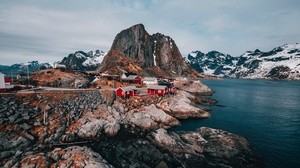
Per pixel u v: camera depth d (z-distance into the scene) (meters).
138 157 45.88
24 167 36.66
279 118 90.38
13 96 59.81
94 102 68.81
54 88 79.81
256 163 47.72
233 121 83.44
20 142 46.59
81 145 50.41
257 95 168.38
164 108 84.25
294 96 165.00
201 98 122.00
